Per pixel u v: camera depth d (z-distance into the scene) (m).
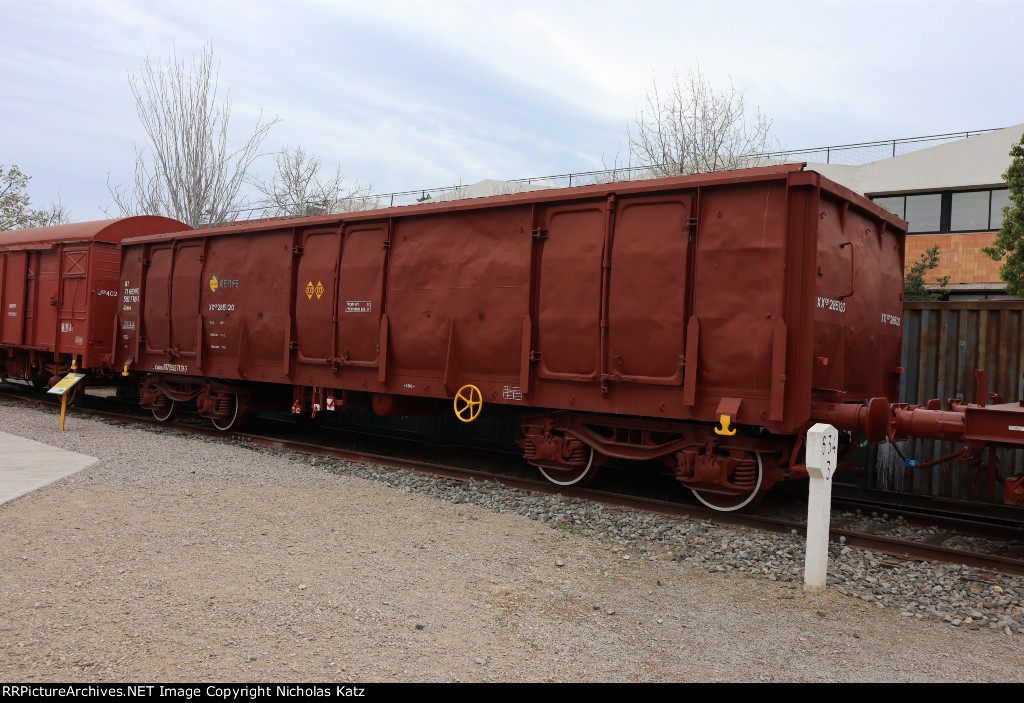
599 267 8.27
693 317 7.54
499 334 9.08
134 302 14.42
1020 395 8.87
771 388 7.05
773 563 6.25
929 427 6.73
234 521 6.79
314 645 4.21
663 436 8.60
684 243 7.68
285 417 16.47
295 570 5.51
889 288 9.19
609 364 8.20
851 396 8.13
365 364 10.47
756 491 7.72
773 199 7.16
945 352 9.46
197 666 3.87
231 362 12.41
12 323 17.39
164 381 14.38
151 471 8.86
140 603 4.71
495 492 8.67
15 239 17.80
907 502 9.20
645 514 7.77
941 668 4.34
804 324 6.99
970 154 25.22
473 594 5.23
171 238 13.55
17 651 3.97
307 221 11.32
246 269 12.22
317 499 7.90
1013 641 4.86
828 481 5.69
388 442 12.78
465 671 3.97
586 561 6.21
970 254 25.31
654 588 5.62
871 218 8.64
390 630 4.50
